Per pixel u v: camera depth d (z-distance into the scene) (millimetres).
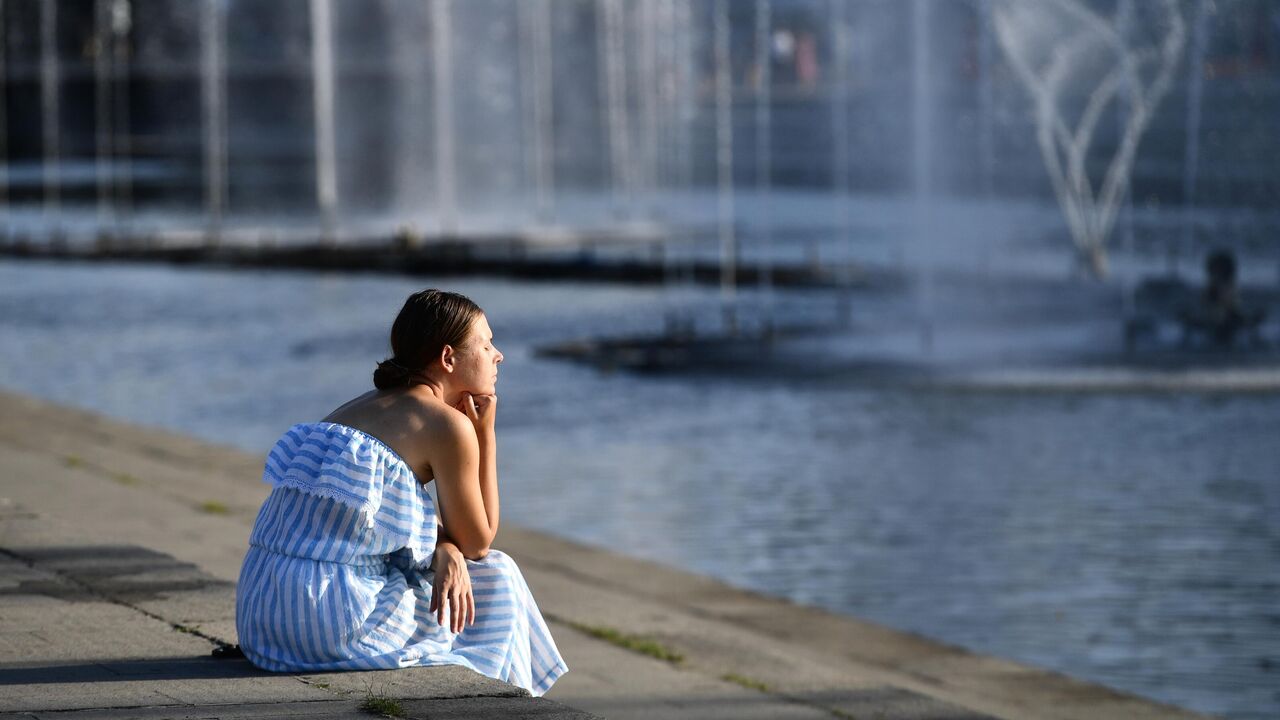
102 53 159375
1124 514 25156
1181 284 47469
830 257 75500
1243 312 45656
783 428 33625
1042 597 20375
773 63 145750
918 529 24359
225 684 9258
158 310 57250
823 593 20750
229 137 161625
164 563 13383
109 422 29969
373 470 9164
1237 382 38375
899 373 40844
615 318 54906
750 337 48906
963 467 29234
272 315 55656
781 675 15305
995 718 14180
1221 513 25125
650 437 32719
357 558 9336
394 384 9477
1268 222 80250
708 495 27062
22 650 10359
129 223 98375
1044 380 39156
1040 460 29703
